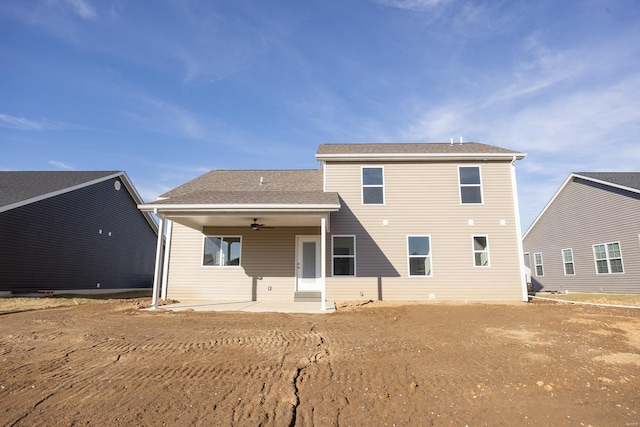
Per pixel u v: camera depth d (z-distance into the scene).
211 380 4.35
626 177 18.48
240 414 3.47
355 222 13.70
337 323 8.36
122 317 9.20
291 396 3.89
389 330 7.45
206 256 14.03
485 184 13.85
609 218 18.02
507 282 13.21
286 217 11.97
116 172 21.56
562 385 4.17
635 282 16.39
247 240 14.08
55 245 17.02
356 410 3.62
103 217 20.67
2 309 10.70
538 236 24.09
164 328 7.53
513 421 3.37
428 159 13.97
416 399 3.88
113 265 21.61
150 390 4.03
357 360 5.19
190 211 11.45
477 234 13.52
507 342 6.17
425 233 13.56
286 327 7.75
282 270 13.86
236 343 6.15
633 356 5.23
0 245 14.26
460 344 6.09
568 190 21.03
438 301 12.99
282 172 17.48
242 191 14.27
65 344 6.04
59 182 18.77
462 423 3.35
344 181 13.98
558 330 7.19
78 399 3.78
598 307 11.24
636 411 3.51
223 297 13.73
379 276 13.34
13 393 3.92
